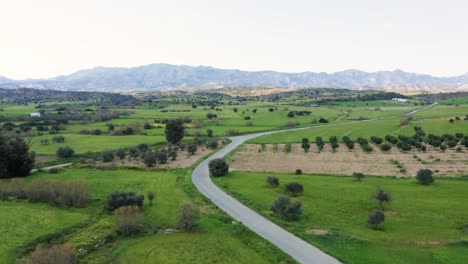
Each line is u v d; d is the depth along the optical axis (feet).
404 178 245.45
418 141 392.68
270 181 224.94
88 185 222.07
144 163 321.93
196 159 341.00
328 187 220.23
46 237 142.61
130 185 229.45
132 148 362.12
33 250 132.57
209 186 228.02
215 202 191.93
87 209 181.16
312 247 132.46
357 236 143.64
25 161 253.03
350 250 129.59
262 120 638.12
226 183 234.58
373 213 154.10
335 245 134.21
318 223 160.76
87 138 445.78
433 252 127.65
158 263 121.80
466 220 158.92
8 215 166.30
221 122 609.83
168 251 131.13
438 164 295.07
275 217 167.32
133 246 135.95
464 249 129.90
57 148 379.55
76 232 151.12
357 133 482.28
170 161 333.42
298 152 374.22
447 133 443.73
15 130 468.75
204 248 133.28
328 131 510.99
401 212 171.83
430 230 149.59
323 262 119.85
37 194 192.03
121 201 176.55
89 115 640.58
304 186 223.71
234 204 188.75
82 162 310.86
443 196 194.29
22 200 191.93
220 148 402.31
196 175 263.29
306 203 188.65
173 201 193.88
